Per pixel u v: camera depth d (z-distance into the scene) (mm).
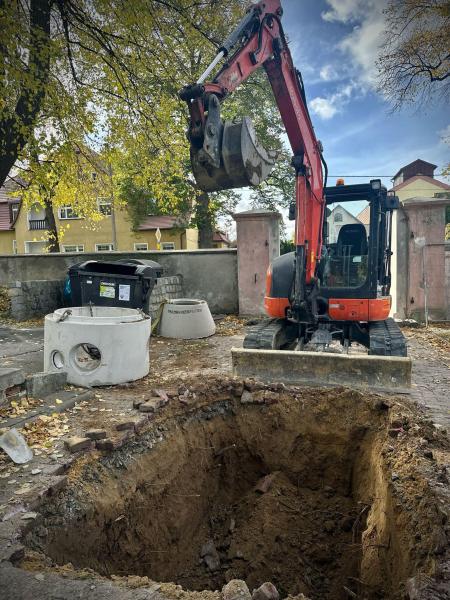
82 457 3344
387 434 3875
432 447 3428
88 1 7598
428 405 4520
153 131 9359
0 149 7820
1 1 6113
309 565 3861
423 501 2754
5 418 3906
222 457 4809
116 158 10250
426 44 13078
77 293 8500
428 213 9477
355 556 3680
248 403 4828
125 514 3361
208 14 8625
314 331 5941
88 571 2283
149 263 9031
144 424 4008
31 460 3211
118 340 5020
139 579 2162
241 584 2084
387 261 6641
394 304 10047
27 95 7395
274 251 10203
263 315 10266
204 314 8344
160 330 8406
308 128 5480
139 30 7637
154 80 9133
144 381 5250
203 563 4086
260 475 4816
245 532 4152
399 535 2793
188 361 6453
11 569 2152
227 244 32125
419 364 6215
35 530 2570
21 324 9617
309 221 5594
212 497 4707
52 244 18141
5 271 12430
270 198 19969
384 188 5988
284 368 5117
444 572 2115
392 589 2699
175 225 20719
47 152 8242
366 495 3916
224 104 15586
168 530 3889
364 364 4867
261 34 4406
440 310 9594
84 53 8641
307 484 4617
